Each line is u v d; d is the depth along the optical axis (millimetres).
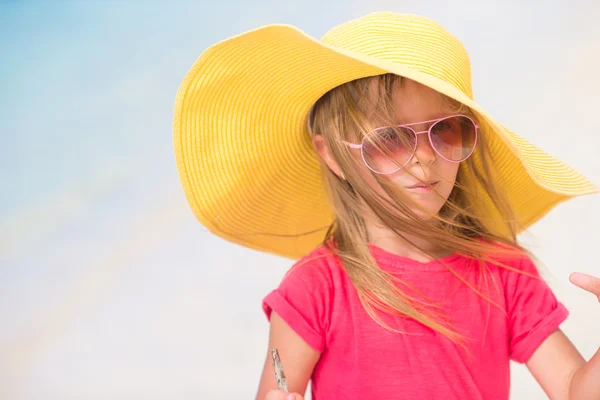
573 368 2139
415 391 2105
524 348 2209
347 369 2145
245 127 2285
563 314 2215
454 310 2176
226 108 2234
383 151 2088
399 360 2121
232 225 2441
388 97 2098
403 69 1913
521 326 2227
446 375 2117
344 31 2211
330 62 2066
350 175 2189
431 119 2105
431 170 2096
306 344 2139
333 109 2203
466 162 2342
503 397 2193
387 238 2240
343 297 2174
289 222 2529
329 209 2562
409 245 2240
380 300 2150
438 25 2178
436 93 2105
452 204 2260
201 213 2354
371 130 2111
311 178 2494
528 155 2221
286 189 2475
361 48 2146
